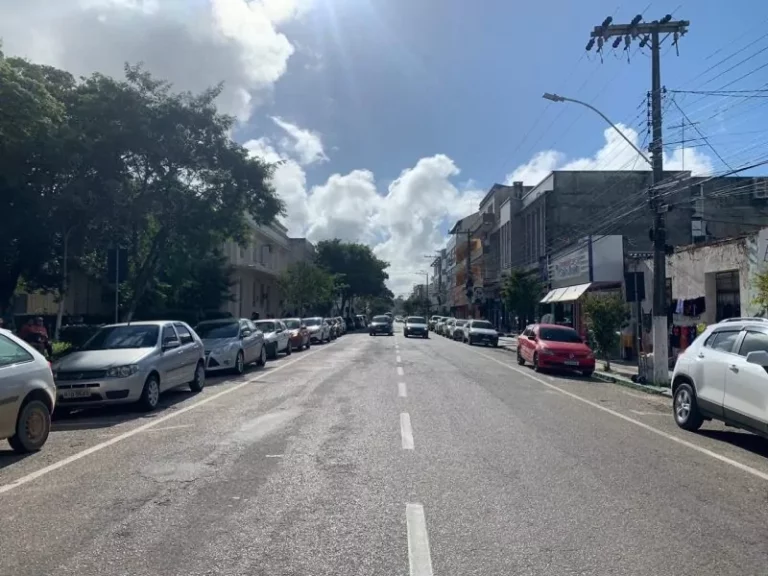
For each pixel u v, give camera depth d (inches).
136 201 827.4
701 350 444.8
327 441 378.9
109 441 387.2
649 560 207.3
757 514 257.3
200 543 217.3
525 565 201.6
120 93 810.8
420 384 674.2
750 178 1449.3
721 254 810.8
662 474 318.0
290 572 194.7
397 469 315.6
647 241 1562.5
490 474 309.4
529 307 1598.2
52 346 748.6
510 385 697.0
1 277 852.6
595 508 260.1
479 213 2842.0
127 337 546.9
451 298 3996.1
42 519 242.8
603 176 1686.8
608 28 781.9
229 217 948.6
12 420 344.8
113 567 198.1
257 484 287.6
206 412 490.6
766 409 368.5
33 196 722.8
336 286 2731.3
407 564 201.0
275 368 869.2
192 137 898.1
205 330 812.0
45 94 630.5
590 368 859.4
